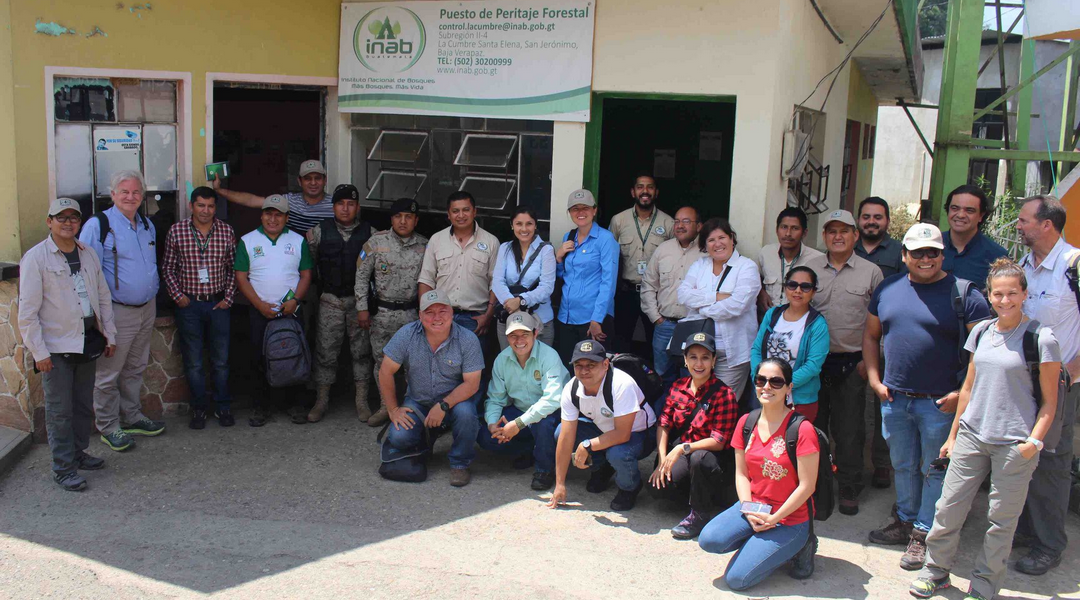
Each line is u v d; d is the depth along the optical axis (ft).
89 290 16.85
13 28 18.74
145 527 15.25
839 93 27.66
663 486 15.55
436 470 18.30
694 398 15.75
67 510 15.87
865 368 15.96
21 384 18.79
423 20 22.33
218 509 16.06
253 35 22.20
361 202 24.40
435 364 17.58
